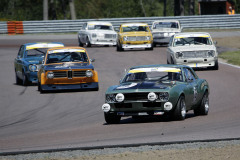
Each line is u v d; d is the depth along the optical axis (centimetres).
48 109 5488
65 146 3194
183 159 2611
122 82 4381
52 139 3581
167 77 4322
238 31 16338
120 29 12262
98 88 6850
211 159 2595
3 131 4266
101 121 4475
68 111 5275
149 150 2852
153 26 12888
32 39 15275
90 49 12681
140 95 4031
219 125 3869
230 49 11600
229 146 2897
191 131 3581
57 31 16938
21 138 3750
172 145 2983
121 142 3225
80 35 13512
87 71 6719
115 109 4106
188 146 2938
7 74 9119
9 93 6912
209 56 8381
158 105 4012
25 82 7575
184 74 4422
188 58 8356
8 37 15988
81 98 6172
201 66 8394
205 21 17062
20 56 7869
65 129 4112
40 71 6875
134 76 4388
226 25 17162
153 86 4094
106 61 10206
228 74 7931
